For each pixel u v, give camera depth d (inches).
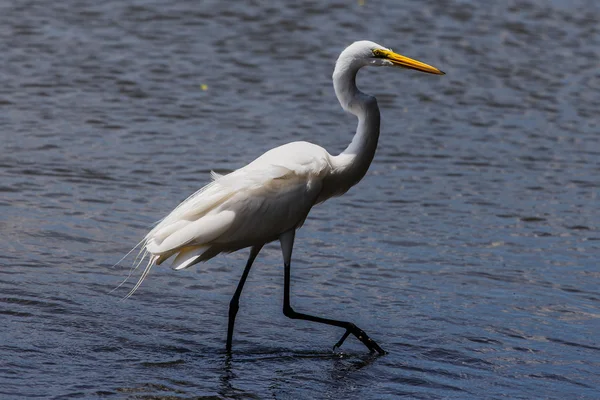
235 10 1121.4
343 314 437.1
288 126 760.3
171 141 704.4
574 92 899.4
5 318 397.4
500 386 369.4
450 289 473.1
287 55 965.8
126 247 500.4
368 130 417.4
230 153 684.7
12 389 333.4
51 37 975.6
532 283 486.6
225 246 385.7
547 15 1165.7
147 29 1030.4
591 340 419.8
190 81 866.8
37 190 577.9
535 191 645.9
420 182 653.3
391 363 386.9
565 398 360.8
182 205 378.3
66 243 497.4
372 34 1045.2
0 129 698.2
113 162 646.5
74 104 777.6
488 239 551.5
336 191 420.5
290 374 370.3
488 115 824.9
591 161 717.9
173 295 445.7
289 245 398.3
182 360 376.2
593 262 521.3
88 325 399.9
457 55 991.0
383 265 501.7
